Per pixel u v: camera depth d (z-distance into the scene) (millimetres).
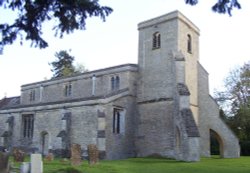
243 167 24734
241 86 48594
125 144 34594
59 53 80750
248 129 47000
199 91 37938
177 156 31359
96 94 39625
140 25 38625
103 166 23641
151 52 36969
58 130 34875
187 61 36406
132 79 36969
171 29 35719
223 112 50406
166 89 34531
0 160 13258
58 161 27609
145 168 23469
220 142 36062
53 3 9203
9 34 9305
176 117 32062
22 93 50406
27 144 38594
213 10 9305
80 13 9492
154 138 34344
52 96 45219
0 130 42781
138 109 36531
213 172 21891
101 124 31531
